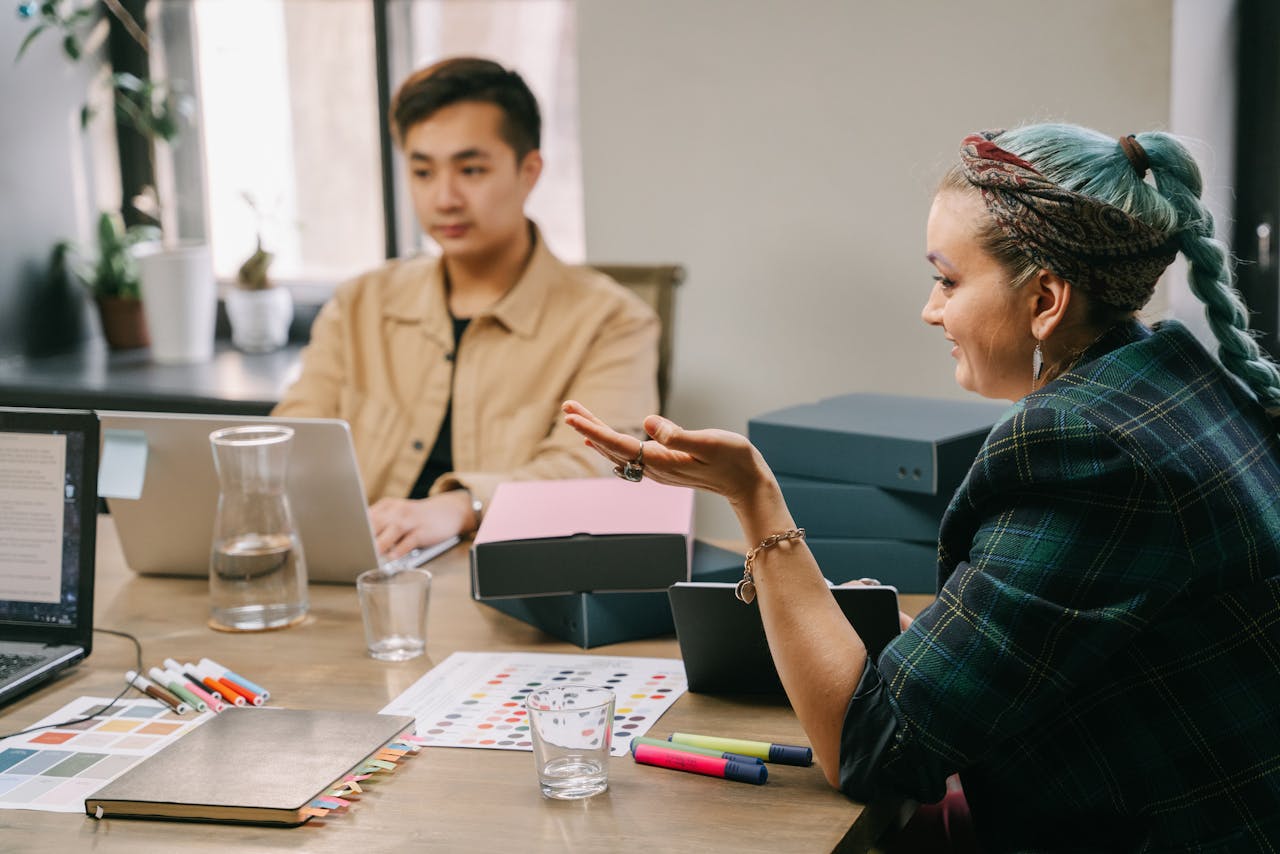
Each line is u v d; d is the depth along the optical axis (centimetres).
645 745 121
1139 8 243
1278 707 110
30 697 140
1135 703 111
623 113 285
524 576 150
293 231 343
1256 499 112
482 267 238
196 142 347
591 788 114
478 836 107
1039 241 112
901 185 266
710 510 295
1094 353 116
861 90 266
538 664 146
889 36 262
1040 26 251
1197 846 110
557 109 312
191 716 134
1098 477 107
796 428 170
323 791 112
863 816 111
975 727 109
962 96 259
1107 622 107
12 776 120
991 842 117
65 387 297
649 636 154
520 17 311
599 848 105
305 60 331
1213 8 246
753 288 282
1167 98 245
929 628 112
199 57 342
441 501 195
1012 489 111
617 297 240
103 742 128
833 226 273
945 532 120
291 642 155
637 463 121
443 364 236
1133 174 113
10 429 151
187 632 160
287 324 339
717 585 130
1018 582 109
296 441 166
